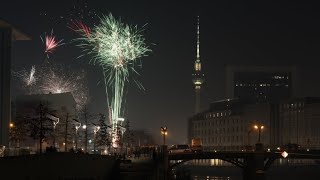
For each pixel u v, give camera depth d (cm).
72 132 13088
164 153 13012
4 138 10669
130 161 9981
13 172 5522
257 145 16888
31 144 12181
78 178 7656
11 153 7962
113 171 9712
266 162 16812
